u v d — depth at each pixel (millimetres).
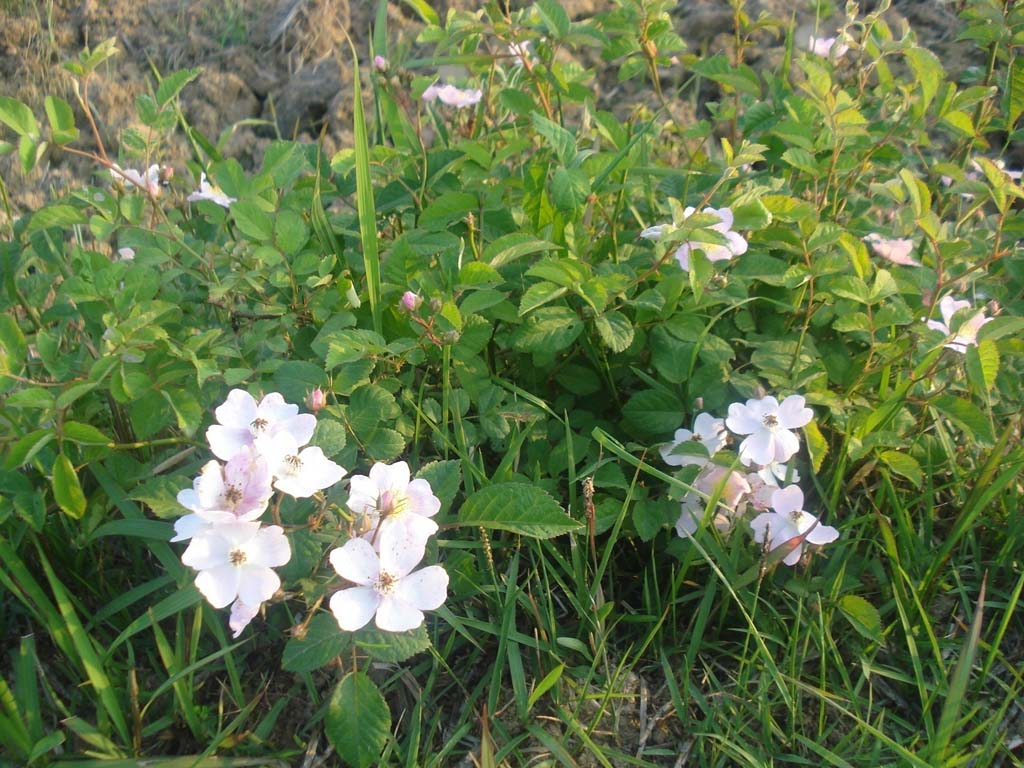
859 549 404
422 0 535
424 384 410
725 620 383
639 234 463
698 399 394
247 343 391
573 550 362
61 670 362
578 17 747
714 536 376
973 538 400
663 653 368
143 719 345
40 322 423
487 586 366
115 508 386
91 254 397
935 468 427
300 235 397
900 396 391
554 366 427
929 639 374
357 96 384
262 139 666
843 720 355
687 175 459
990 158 655
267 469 286
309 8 736
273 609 367
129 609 376
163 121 434
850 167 467
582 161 425
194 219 476
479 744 344
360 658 356
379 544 298
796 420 362
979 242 465
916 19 738
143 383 350
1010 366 433
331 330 377
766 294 445
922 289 441
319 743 344
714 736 342
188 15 748
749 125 521
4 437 355
